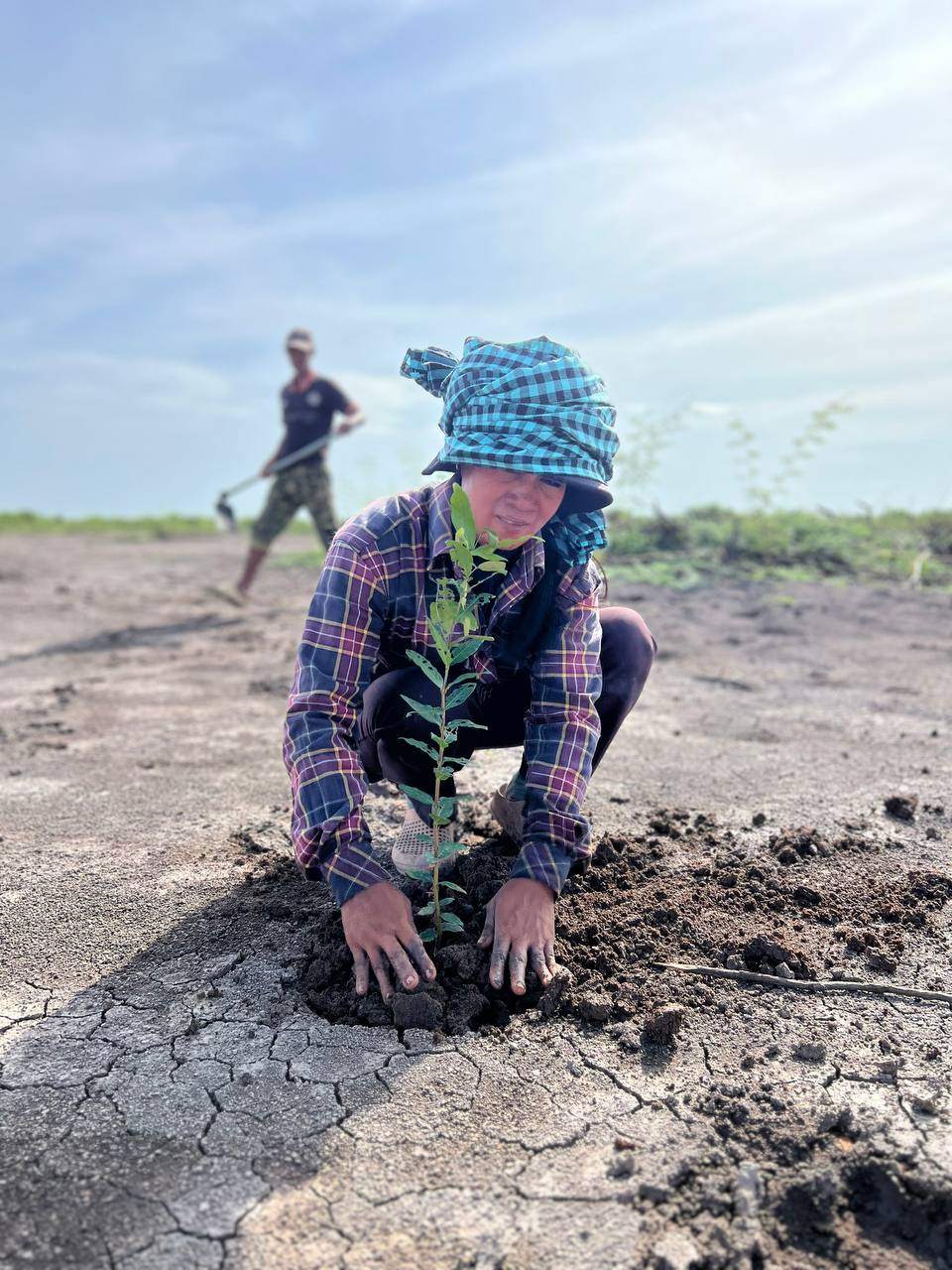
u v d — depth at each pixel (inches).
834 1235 57.2
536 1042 72.5
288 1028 74.4
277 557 488.1
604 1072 69.4
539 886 79.7
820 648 227.0
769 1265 54.8
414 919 85.2
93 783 132.6
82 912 93.4
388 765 92.8
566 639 81.1
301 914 90.9
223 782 131.5
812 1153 61.7
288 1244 55.2
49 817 119.6
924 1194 58.6
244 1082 68.3
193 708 175.9
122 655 232.1
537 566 77.9
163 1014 76.5
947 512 452.4
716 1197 58.4
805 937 87.0
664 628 254.4
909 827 111.6
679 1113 65.2
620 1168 60.3
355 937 74.9
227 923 90.2
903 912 90.8
